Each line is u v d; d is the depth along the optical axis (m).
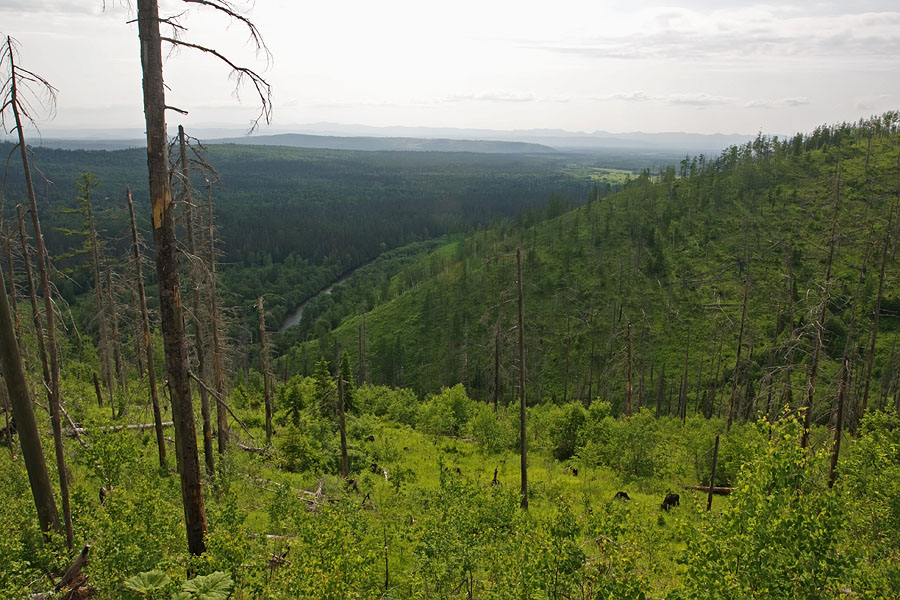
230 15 9.27
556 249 99.50
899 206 47.72
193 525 10.48
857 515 13.70
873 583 8.57
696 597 8.09
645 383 68.62
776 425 8.77
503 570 10.33
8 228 16.30
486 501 15.97
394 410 48.81
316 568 8.93
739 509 8.39
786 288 42.66
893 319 59.09
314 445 29.91
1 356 10.64
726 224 90.19
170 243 9.89
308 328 111.62
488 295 94.25
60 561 10.31
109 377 31.69
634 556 8.74
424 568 11.60
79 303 42.62
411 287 119.75
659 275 84.62
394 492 21.09
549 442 36.69
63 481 12.25
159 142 9.54
